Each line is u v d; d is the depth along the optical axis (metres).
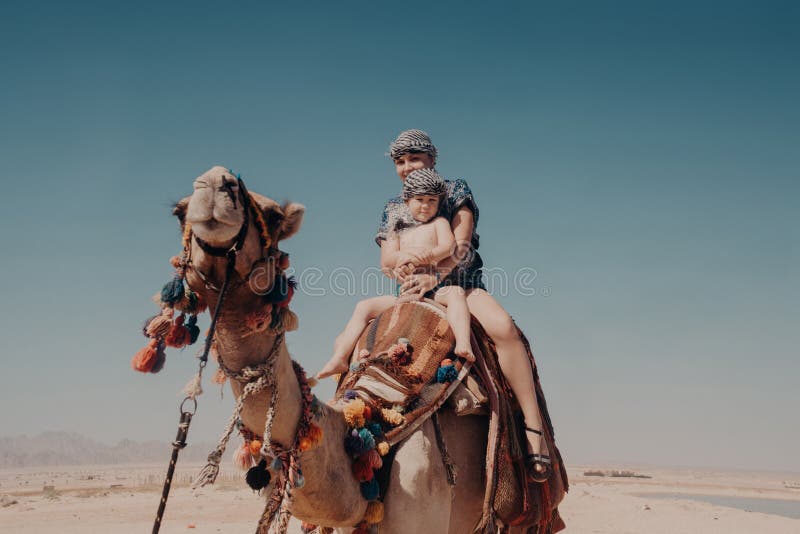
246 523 17.16
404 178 6.41
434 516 4.48
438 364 4.89
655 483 61.69
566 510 19.91
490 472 4.79
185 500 23.50
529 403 5.33
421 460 4.49
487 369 5.11
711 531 16.95
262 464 3.92
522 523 5.12
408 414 4.57
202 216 3.10
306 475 4.02
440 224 5.60
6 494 34.34
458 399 4.86
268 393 3.73
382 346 5.03
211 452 3.62
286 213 3.55
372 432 4.41
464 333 5.03
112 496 28.28
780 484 85.94
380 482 4.45
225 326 3.55
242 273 3.38
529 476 5.22
